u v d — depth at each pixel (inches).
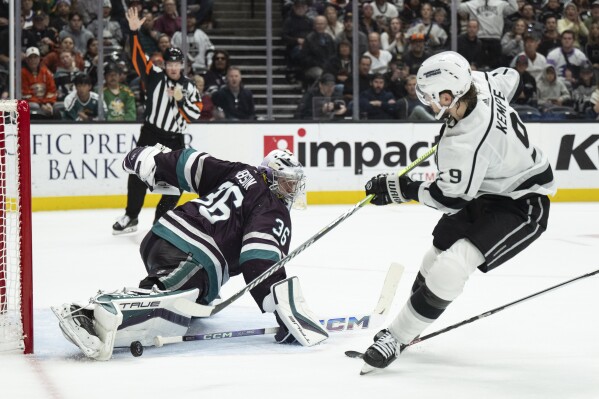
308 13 516.4
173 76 358.6
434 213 443.5
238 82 483.2
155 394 141.3
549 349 173.9
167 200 348.2
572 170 497.7
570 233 364.8
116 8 485.7
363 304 223.1
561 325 195.9
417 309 151.3
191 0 512.4
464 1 521.7
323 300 229.0
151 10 498.0
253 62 518.9
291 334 174.7
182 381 148.8
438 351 172.1
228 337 176.7
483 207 158.6
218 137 470.3
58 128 445.4
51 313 207.9
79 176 450.0
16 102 166.9
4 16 472.4
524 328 193.0
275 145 476.1
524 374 154.9
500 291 239.5
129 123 455.8
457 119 152.0
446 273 148.8
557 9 528.1
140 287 175.0
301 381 148.9
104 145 453.4
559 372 156.4
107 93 462.3
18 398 139.4
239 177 183.6
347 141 482.6
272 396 140.3
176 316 170.9
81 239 349.4
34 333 185.5
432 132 491.2
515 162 152.6
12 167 373.1
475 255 151.5
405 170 175.6
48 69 464.4
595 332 189.0
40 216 426.0
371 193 164.7
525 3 525.3
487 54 522.9
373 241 343.9
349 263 291.4
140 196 362.6
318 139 479.5
